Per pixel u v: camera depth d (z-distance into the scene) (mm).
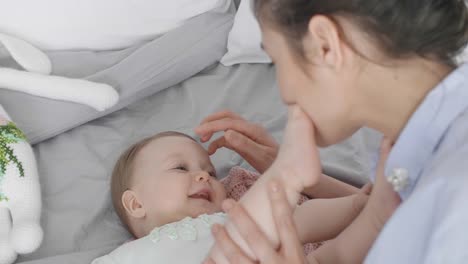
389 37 661
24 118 1396
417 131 693
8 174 1215
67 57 1566
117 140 1440
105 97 1412
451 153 647
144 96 1532
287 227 804
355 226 948
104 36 1614
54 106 1411
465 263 571
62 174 1348
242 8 1617
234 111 1521
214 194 1267
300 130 784
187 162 1300
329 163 1351
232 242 832
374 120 727
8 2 1531
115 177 1302
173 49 1578
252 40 1601
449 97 676
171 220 1238
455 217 583
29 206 1212
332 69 692
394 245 654
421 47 671
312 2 675
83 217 1271
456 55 706
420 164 710
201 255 1095
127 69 1518
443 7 673
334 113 727
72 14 1569
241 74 1601
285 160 800
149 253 1095
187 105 1536
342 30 674
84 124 1467
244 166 1399
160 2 1618
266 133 1292
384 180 890
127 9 1605
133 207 1262
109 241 1260
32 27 1559
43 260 1146
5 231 1179
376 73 687
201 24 1645
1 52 1519
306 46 695
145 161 1286
